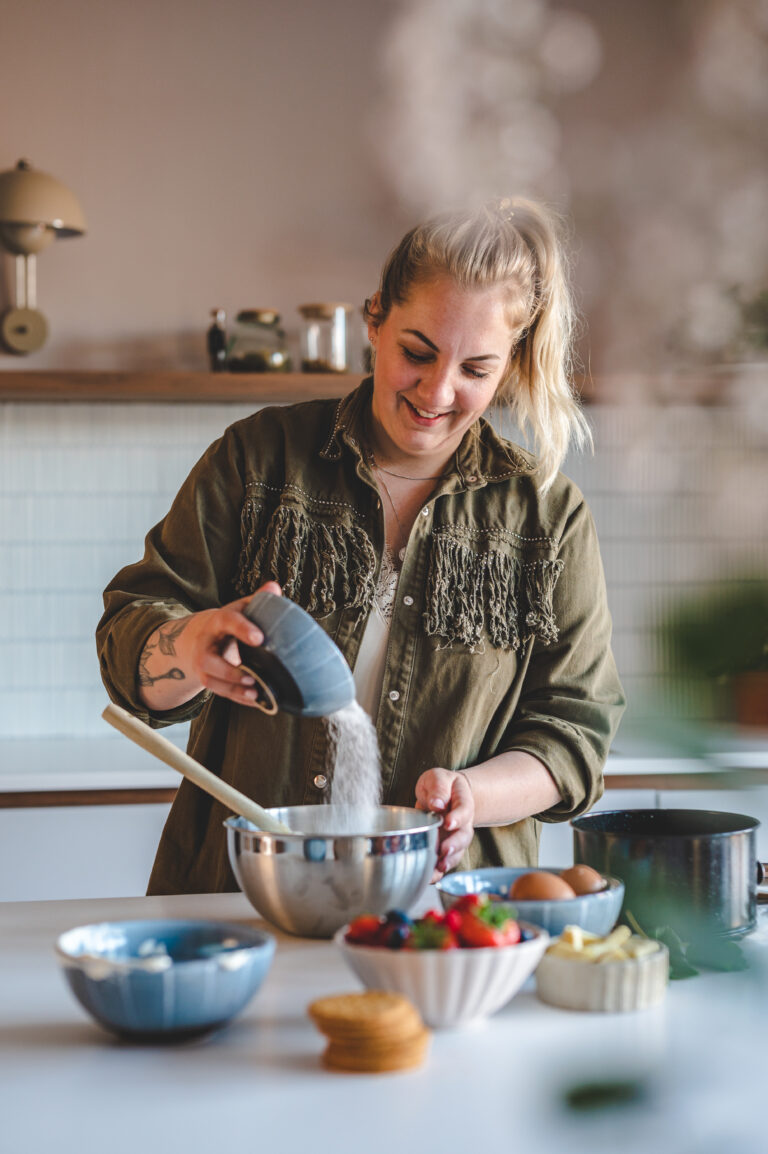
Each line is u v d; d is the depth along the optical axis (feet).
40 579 9.85
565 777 4.46
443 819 3.84
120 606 4.63
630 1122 0.74
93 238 9.81
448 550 4.82
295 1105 2.26
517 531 4.96
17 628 9.84
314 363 9.23
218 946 2.77
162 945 2.81
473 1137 2.09
